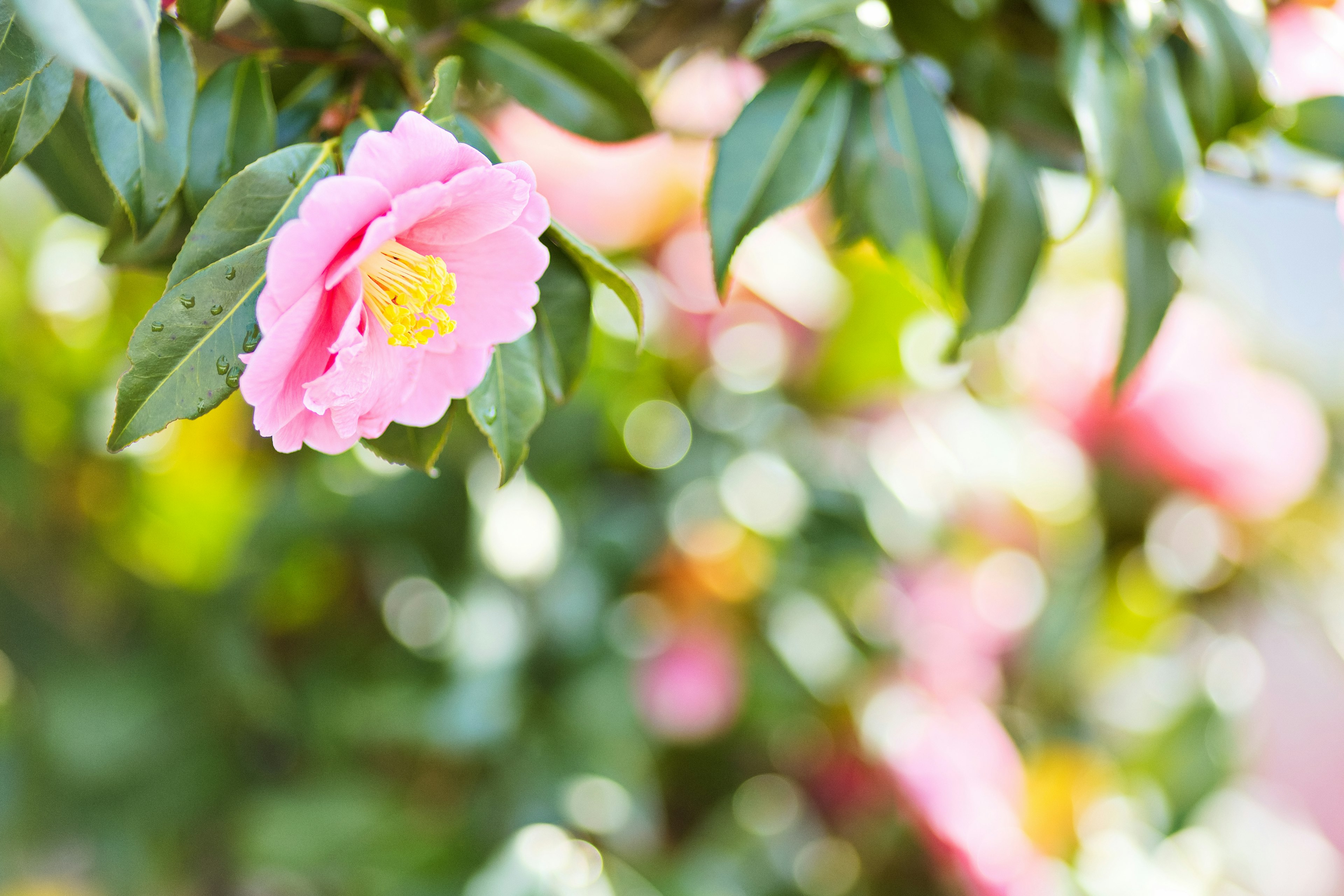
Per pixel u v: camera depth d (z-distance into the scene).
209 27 0.83
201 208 0.83
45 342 1.22
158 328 0.79
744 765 1.28
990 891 1.12
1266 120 0.92
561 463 1.14
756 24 0.95
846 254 1.19
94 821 1.20
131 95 0.75
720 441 1.23
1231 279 1.62
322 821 1.10
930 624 1.29
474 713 1.07
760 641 1.20
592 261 0.82
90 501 1.22
